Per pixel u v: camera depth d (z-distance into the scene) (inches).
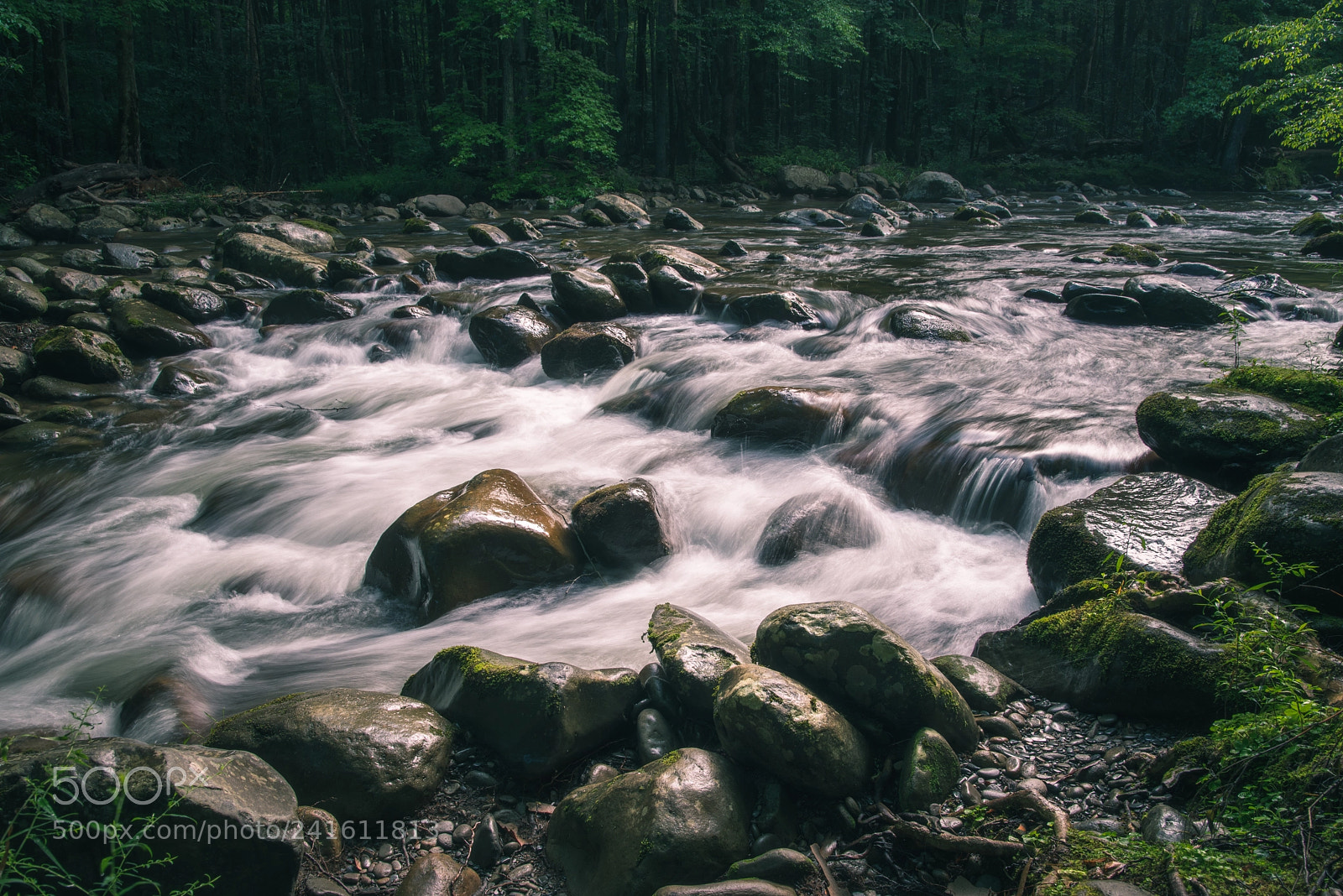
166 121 1227.9
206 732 162.4
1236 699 136.3
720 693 138.9
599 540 219.6
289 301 456.8
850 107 1769.2
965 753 140.2
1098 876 110.7
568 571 216.5
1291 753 119.3
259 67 1280.8
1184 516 188.5
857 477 260.4
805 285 473.4
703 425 310.3
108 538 258.2
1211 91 1355.8
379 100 1418.6
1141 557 173.6
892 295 444.5
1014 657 164.2
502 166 1074.1
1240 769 121.4
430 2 1358.3
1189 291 383.2
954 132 1594.5
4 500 286.2
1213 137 1514.5
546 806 139.8
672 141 1453.0
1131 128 1780.3
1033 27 1552.7
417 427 334.0
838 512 231.9
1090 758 138.3
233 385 390.3
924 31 1464.1
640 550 221.5
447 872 123.9
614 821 124.3
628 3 1444.4
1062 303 426.9
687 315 440.5
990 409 281.6
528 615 203.8
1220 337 361.7
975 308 420.8
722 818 122.7
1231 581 152.9
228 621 214.2
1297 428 211.0
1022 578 205.6
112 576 236.4
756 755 132.0
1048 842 118.3
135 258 560.7
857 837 126.2
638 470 277.3
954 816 126.0
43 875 109.6
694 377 338.3
